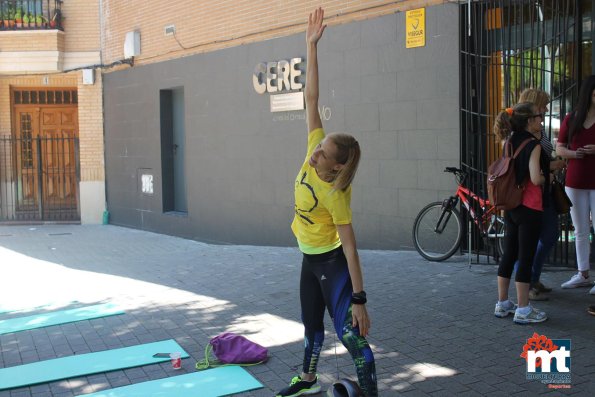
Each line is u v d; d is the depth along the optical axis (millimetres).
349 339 3682
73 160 16359
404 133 8859
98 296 7605
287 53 10586
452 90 8281
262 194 11297
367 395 3605
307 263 4102
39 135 16344
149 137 14055
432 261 8195
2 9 15508
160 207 13875
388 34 8953
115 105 15141
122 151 15016
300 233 3895
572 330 5371
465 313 5980
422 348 5156
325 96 9883
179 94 13602
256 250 10508
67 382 4859
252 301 6941
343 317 3730
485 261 8062
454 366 4773
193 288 7758
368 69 9250
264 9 10984
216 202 12336
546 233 5984
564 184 6770
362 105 9367
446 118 8359
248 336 5711
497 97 8047
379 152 9195
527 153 5324
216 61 12070
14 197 16109
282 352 5270
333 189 3600
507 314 5809
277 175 10984
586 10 7305
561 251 7484
